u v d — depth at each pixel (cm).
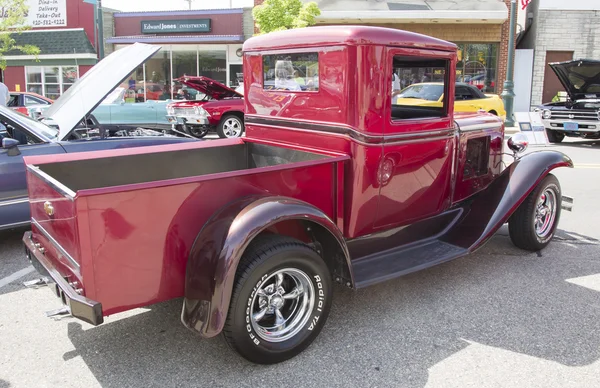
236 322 273
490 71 1772
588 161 976
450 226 430
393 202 379
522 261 458
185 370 291
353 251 373
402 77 383
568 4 1733
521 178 440
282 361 297
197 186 277
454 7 1722
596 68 1084
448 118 402
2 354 307
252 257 275
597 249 489
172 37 1948
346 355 306
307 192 329
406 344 318
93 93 515
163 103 1348
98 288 254
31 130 500
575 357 302
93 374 287
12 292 398
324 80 359
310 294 303
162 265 273
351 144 347
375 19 1723
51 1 2070
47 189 295
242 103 1263
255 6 1695
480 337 326
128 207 255
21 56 2102
